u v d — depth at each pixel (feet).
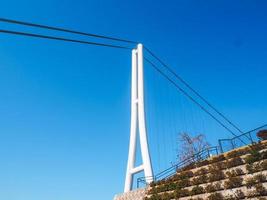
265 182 71.67
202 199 81.92
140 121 152.25
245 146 87.66
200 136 176.14
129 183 140.05
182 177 93.71
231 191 76.95
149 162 136.56
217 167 85.30
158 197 94.73
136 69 172.76
